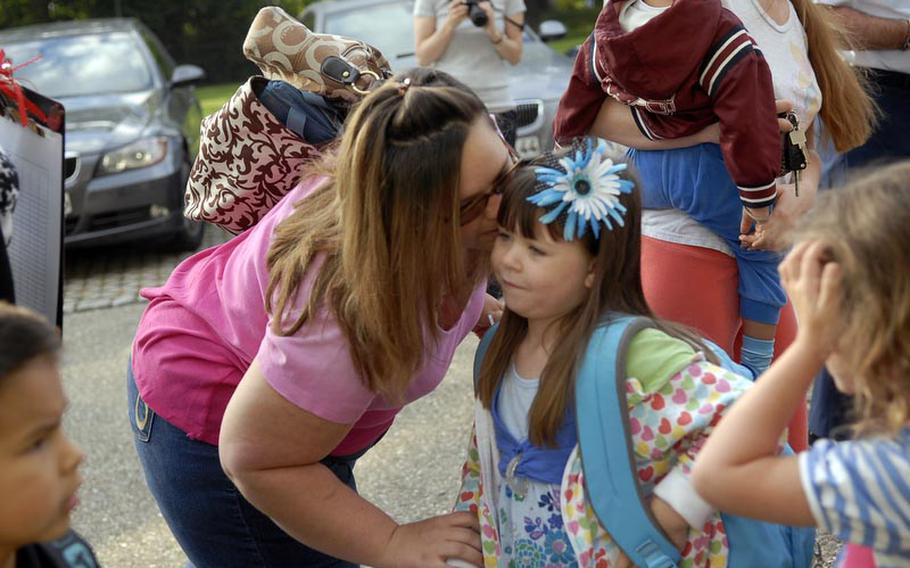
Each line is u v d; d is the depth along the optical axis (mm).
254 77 2350
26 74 8148
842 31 3408
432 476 4059
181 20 21766
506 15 6207
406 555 2029
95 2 21375
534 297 1936
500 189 1912
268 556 2283
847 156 3699
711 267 2912
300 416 1928
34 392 1436
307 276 1904
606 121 2982
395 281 1811
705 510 1849
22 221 2127
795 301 1580
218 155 2381
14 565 1542
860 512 1495
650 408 1895
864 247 1479
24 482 1444
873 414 1540
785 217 2863
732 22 2725
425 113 1779
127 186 7148
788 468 1562
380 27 7805
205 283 2262
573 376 1902
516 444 2029
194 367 2174
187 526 2299
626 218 1947
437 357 2021
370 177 1776
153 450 2277
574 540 1936
